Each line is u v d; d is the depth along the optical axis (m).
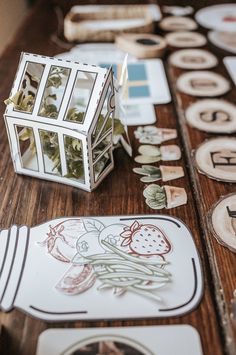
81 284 0.33
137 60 0.68
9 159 0.47
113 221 0.39
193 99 0.58
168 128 0.52
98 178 0.43
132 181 0.44
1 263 0.35
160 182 0.44
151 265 0.35
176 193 0.42
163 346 0.29
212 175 0.44
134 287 0.33
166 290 0.33
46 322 0.31
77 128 0.39
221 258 0.35
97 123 0.39
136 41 0.70
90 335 0.30
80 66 0.39
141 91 0.60
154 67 0.66
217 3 0.91
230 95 0.59
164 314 0.31
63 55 0.69
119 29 0.73
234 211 0.40
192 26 0.80
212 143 0.49
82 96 0.52
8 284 0.33
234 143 0.49
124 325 0.30
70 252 0.36
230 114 0.55
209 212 0.40
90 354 0.29
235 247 0.36
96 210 0.40
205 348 0.29
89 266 0.34
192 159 0.47
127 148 0.47
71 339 0.29
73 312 0.31
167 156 0.47
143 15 0.81
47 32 0.78
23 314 0.31
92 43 0.73
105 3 0.91
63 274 0.34
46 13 0.87
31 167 0.44
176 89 0.60
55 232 0.38
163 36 0.76
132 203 0.41
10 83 0.62
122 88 0.47
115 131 0.46
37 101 0.40
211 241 0.37
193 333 0.30
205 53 0.70
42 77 0.40
